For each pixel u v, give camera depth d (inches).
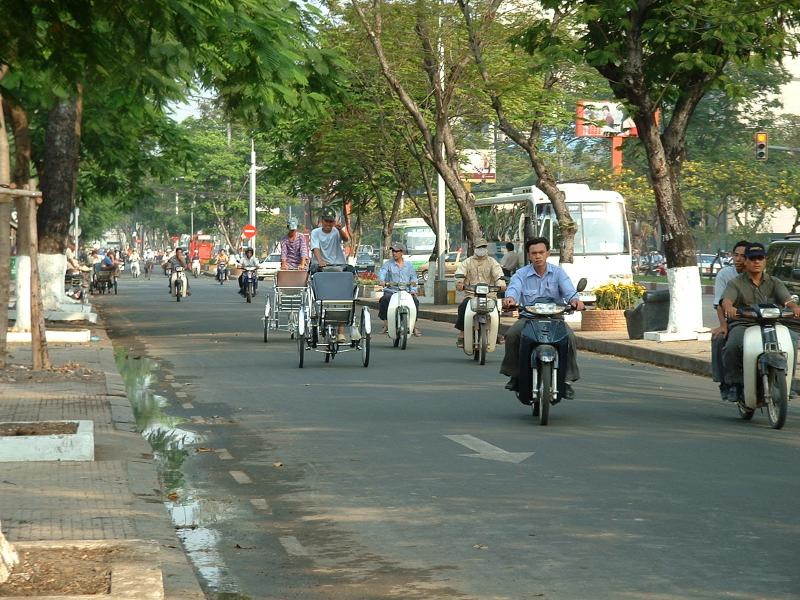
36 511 308.3
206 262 3754.9
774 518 311.4
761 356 483.2
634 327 920.3
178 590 238.4
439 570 263.0
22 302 899.4
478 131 1711.4
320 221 796.0
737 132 2829.7
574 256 1454.2
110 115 1143.6
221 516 320.8
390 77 1301.7
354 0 1245.1
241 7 477.7
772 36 843.4
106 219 3555.6
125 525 293.0
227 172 3678.6
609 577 254.8
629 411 537.3
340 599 241.4
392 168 1753.2
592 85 1454.2
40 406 524.4
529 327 494.6
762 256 495.8
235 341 970.7
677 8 831.7
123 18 397.7
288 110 752.3
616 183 2593.5
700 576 254.4
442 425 489.4
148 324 1216.2
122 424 479.8
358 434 466.0
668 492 346.9
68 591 212.7
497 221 1621.6
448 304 1567.4
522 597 241.0
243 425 492.7
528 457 409.4
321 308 746.8
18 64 427.5
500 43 1272.1
